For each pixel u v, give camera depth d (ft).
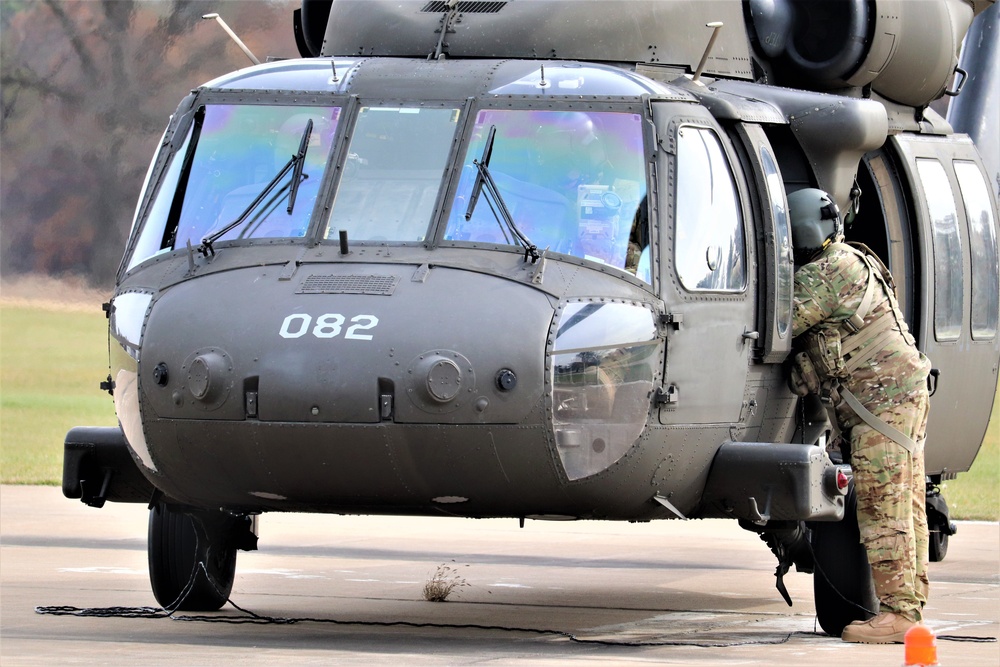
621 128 94.43
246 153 97.81
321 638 97.19
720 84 109.29
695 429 93.40
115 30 282.97
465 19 103.60
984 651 94.94
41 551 143.43
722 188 97.30
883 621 98.02
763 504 94.12
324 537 161.07
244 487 90.89
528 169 94.07
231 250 93.66
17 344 291.79
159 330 90.63
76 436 99.91
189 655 88.28
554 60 102.01
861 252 102.22
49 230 289.74
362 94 97.91
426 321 86.79
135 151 285.84
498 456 86.38
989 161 144.66
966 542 162.09
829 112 107.96
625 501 91.09
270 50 270.87
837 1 115.44
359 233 92.58
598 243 91.71
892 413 97.96
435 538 161.38
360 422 85.97
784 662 88.89
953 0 131.54
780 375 102.17
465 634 100.42
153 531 107.55
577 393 87.20
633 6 105.50
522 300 87.86
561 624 107.34
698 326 93.30
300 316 88.07
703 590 127.85
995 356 131.75
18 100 286.87
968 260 126.82
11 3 286.66
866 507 98.37
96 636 96.32
